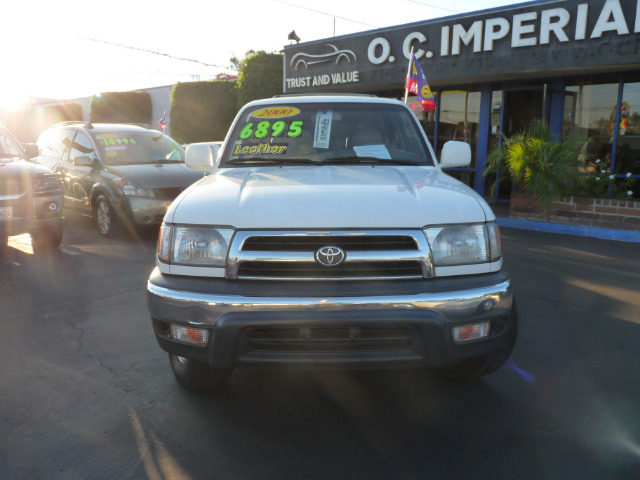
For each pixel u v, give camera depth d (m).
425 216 2.70
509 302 2.75
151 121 26.81
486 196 12.88
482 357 3.14
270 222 2.65
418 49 11.93
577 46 9.70
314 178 3.25
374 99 4.38
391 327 2.60
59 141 9.66
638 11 8.90
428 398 3.18
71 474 2.48
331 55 13.66
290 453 2.63
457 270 2.71
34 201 6.70
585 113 11.22
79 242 7.83
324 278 2.62
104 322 4.47
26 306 4.90
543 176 8.93
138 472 2.49
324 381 3.42
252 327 2.55
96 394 3.24
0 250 7.29
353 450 2.66
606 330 4.29
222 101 20.56
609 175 9.47
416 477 2.44
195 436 2.79
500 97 12.38
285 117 4.20
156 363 3.68
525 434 2.79
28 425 2.90
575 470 2.48
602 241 8.17
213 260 2.71
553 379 3.42
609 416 2.96
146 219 7.76
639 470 2.47
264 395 3.23
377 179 3.24
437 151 13.72
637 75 10.38
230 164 3.90
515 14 10.38
